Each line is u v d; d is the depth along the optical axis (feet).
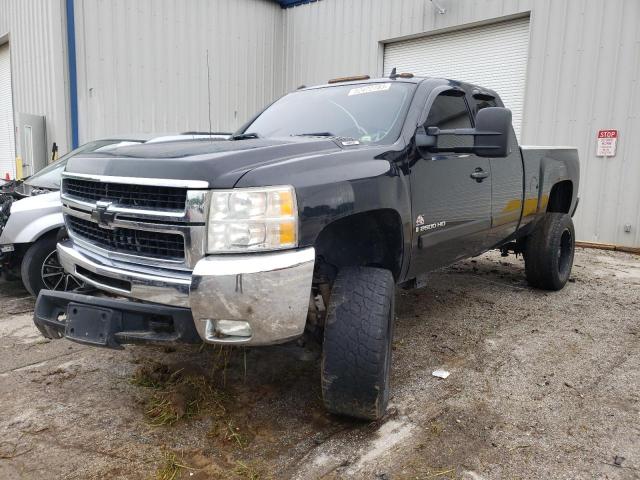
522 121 31.48
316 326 9.68
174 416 9.53
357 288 8.91
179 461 8.29
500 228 14.89
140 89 35.32
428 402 10.32
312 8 42.11
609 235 28.60
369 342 8.51
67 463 8.25
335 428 9.31
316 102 13.17
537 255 17.76
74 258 9.80
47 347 12.97
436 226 11.55
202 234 7.68
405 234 10.32
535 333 14.26
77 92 32.68
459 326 14.75
